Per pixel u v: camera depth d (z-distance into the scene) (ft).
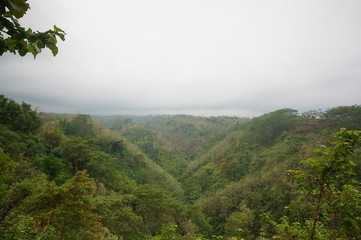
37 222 20.97
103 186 76.84
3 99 79.51
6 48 4.64
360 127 176.35
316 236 10.12
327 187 8.82
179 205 81.00
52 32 4.93
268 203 105.29
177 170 245.65
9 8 4.03
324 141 150.00
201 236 17.58
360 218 7.46
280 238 11.30
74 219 22.53
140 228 62.95
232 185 149.79
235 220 90.27
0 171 19.36
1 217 19.07
